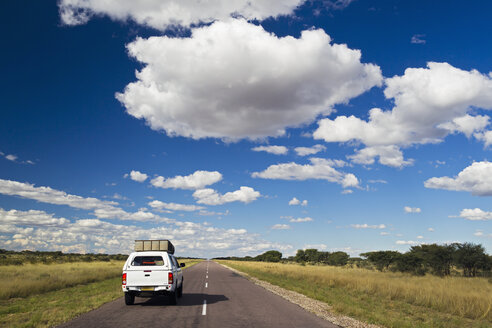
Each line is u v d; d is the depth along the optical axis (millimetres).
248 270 40125
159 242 18781
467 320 10656
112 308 11453
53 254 80375
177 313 10414
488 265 33375
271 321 9211
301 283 22562
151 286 11875
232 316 9938
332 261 74375
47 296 14539
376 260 45500
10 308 10867
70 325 8453
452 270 38969
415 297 14688
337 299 14430
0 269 31172
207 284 21672
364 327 8750
